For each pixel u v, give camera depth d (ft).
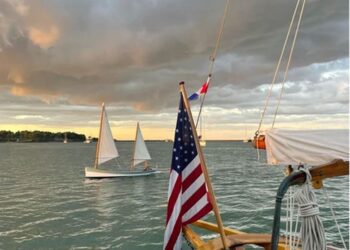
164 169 223.30
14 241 62.59
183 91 23.70
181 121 23.80
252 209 85.87
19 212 92.12
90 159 379.14
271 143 14.35
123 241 61.72
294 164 13.87
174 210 22.44
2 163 318.24
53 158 401.29
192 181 22.81
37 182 168.66
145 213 88.48
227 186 137.39
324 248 13.17
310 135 13.42
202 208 22.24
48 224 76.48
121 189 139.23
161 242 60.80
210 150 629.51
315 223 13.25
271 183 145.48
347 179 149.69
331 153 12.89
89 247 58.59
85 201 110.73
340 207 79.77
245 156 399.44
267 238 22.06
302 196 13.51
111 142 179.11
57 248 58.23
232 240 21.70
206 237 58.18
